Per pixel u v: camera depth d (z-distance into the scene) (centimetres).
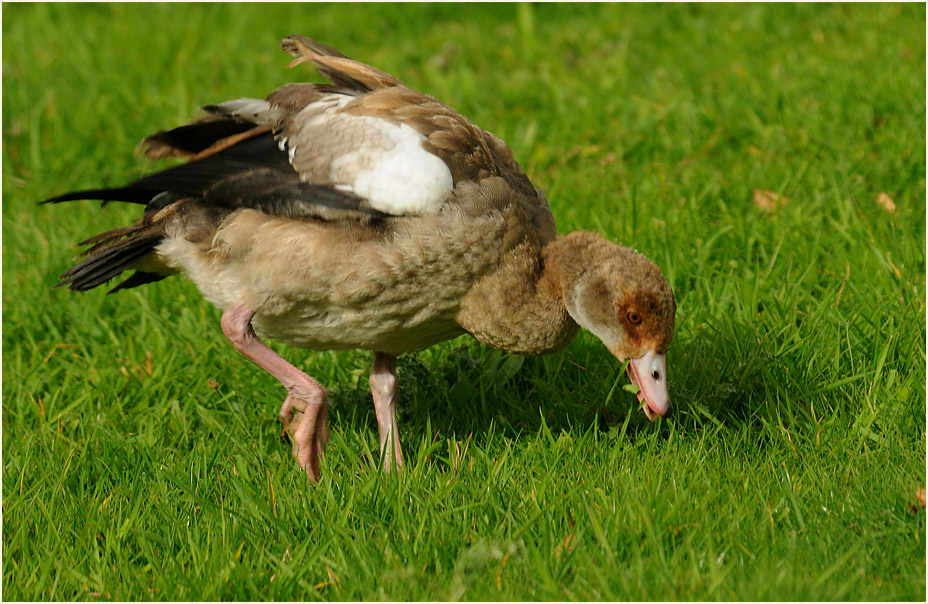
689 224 1190
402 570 716
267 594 730
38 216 1334
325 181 812
